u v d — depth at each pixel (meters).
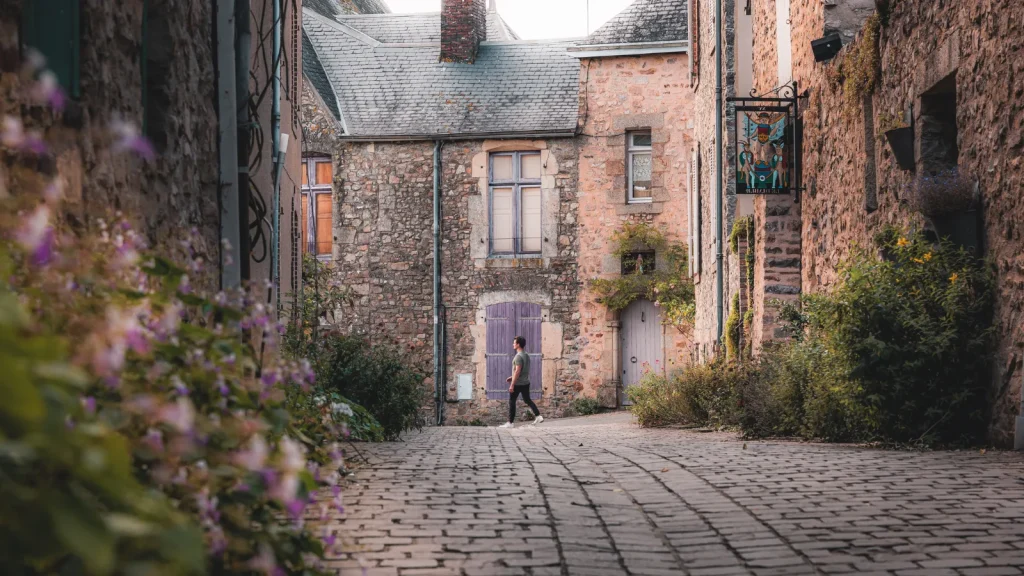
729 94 16.19
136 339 1.81
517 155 22.05
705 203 18.66
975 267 7.67
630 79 21.75
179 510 1.98
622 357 21.62
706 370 13.99
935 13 8.34
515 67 23.55
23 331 1.36
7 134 1.75
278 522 2.58
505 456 7.78
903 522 4.62
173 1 5.75
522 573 3.80
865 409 7.85
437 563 3.92
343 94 23.42
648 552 4.24
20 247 1.76
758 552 4.18
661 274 21.23
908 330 7.71
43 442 1.19
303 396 5.09
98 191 4.35
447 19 23.80
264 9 8.91
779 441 9.10
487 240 21.95
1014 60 6.95
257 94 8.62
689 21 20.14
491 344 21.84
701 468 6.72
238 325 3.17
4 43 3.50
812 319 9.57
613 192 21.64
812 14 12.19
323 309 12.47
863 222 10.23
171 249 5.48
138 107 5.20
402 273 22.14
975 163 7.72
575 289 21.62
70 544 1.17
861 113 10.18
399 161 22.23
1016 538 4.25
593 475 6.57
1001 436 7.18
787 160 12.89
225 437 2.21
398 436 10.66
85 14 4.37
